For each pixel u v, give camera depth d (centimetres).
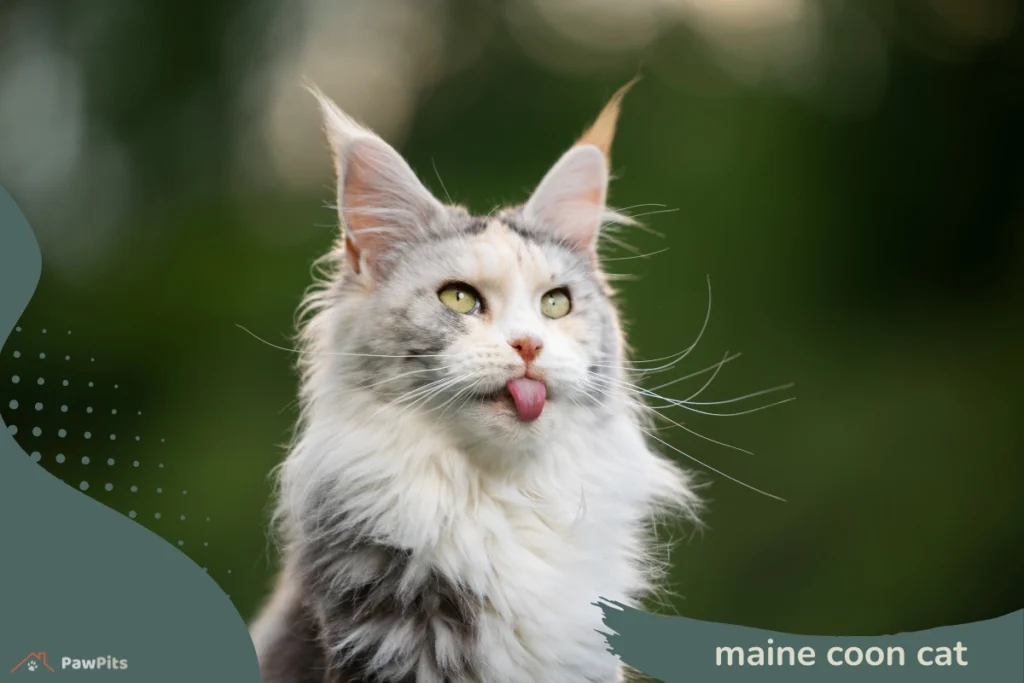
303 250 868
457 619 415
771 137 976
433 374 419
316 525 428
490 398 417
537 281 438
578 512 441
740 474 877
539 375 416
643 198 951
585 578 439
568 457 442
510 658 421
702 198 957
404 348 424
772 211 961
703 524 750
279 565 506
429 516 416
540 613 423
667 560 628
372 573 416
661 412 704
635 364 650
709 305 856
